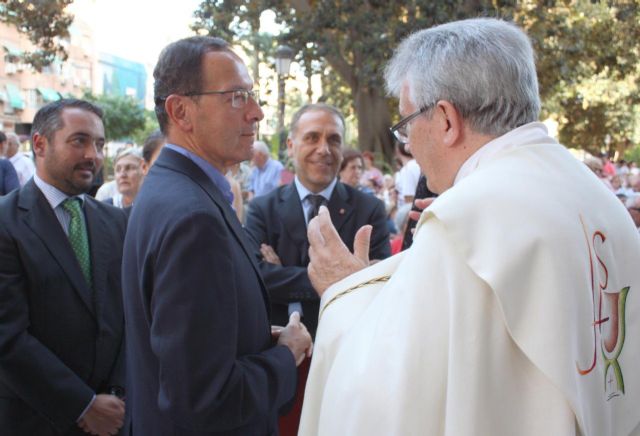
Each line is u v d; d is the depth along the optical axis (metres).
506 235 1.17
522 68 1.34
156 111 1.84
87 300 2.33
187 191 1.62
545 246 1.16
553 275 1.15
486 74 1.31
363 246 1.75
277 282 2.84
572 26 14.55
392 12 12.53
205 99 1.74
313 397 1.48
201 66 1.75
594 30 15.40
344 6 12.76
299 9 13.42
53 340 2.26
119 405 2.25
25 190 2.36
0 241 2.18
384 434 1.18
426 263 1.24
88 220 2.46
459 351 1.15
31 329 2.24
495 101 1.32
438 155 1.41
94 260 2.41
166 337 1.49
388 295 1.28
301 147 3.04
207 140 1.77
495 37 1.35
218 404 1.50
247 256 1.76
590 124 27.08
